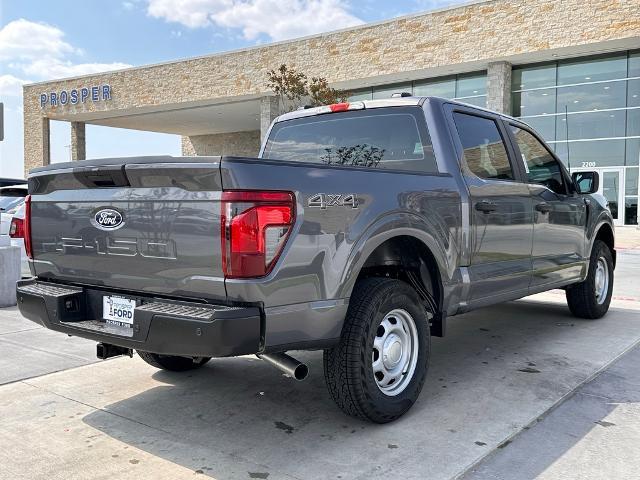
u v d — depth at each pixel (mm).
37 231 3732
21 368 4773
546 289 5301
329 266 3139
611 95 22203
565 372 4543
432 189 3861
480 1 21875
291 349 3078
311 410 3842
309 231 3045
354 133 4648
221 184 2834
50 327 3523
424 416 3689
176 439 3410
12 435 3486
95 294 3471
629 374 4488
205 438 3422
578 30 20266
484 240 4336
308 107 5070
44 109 35500
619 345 5332
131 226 3180
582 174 5852
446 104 4359
